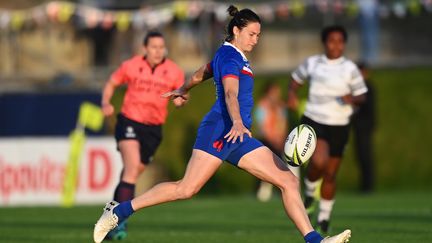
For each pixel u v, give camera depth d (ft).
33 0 283.79
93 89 258.37
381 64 261.03
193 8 256.11
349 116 133.49
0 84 268.41
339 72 132.87
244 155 92.68
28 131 237.25
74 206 209.05
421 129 253.44
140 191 242.78
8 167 217.97
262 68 265.95
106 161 220.43
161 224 160.45
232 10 94.07
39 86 266.36
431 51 272.51
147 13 257.75
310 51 280.10
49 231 145.79
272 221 164.04
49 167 218.79
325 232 133.08
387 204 199.11
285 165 93.66
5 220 170.71
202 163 93.04
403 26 272.51
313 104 134.10
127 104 132.77
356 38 272.31
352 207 192.34
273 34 279.90
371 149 232.94
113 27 265.54
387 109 254.47
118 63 272.51
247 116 92.58
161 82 132.36
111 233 125.29
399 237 127.85
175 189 95.55
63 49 275.59
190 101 249.75
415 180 253.24
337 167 133.69
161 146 248.11
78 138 220.02
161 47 132.05
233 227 152.15
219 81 92.68
